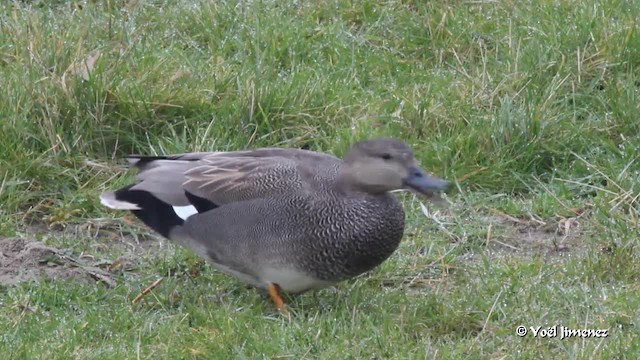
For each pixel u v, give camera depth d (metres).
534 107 12.18
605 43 13.12
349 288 10.09
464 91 12.66
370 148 9.48
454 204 11.55
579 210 11.41
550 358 8.93
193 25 13.95
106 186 11.58
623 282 10.16
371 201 9.51
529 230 11.25
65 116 11.85
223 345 9.00
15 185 11.29
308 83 12.59
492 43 13.70
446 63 13.59
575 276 10.24
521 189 11.85
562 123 12.23
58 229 11.17
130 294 9.99
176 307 9.87
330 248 9.40
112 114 12.05
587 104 12.68
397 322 9.42
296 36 13.58
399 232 9.60
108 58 12.61
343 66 13.36
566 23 13.53
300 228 9.41
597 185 11.76
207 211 9.68
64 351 8.89
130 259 10.67
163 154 11.82
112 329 9.38
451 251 10.76
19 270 10.34
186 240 9.80
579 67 12.84
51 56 12.33
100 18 13.88
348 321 9.48
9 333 9.19
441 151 11.92
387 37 13.98
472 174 11.78
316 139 12.19
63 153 11.70
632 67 13.00
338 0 14.32
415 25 13.95
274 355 8.90
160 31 13.78
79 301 9.80
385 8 14.22
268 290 9.77
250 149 11.16
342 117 12.42
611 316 9.48
